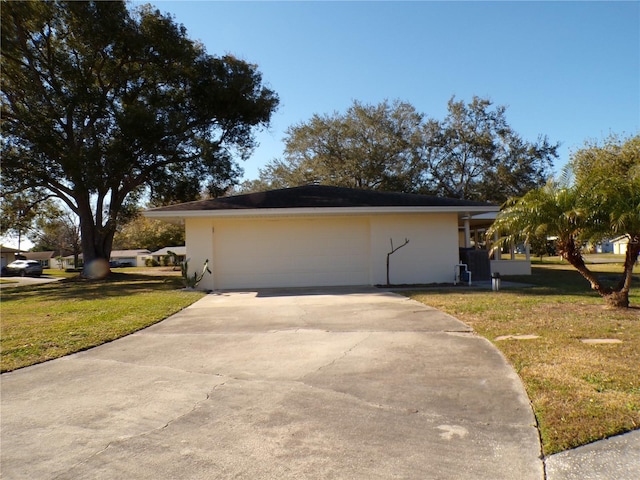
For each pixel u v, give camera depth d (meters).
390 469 2.91
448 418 3.64
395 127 34.84
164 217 14.02
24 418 3.89
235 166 25.16
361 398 4.13
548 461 2.95
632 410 3.56
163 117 21.16
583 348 5.39
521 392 4.12
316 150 34.81
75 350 6.15
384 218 14.34
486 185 34.62
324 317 8.22
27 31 20.36
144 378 4.88
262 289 13.74
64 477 2.91
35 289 19.11
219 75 23.62
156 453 3.20
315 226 14.55
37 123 19.55
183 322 8.16
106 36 20.42
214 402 4.13
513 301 9.38
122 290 15.70
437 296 10.52
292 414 3.81
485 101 34.50
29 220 27.42
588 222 7.83
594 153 22.88
